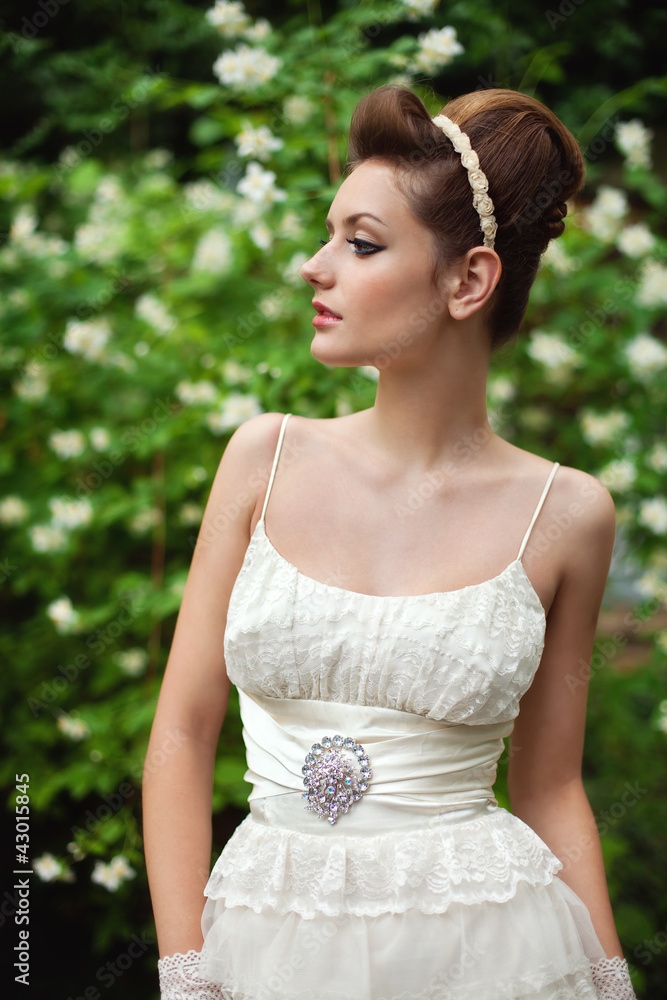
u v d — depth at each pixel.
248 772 1.26
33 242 3.06
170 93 2.38
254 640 1.17
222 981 1.12
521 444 2.88
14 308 2.98
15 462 3.11
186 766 1.22
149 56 3.58
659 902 2.70
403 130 1.18
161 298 2.85
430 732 1.18
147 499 2.65
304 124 2.27
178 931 1.14
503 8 2.86
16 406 3.08
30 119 4.16
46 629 2.99
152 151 4.26
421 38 2.16
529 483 1.31
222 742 2.39
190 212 2.95
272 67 2.13
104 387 2.93
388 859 1.13
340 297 1.20
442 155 1.20
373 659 1.16
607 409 2.97
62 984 2.68
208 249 2.67
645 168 3.02
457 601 1.19
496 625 1.20
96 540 2.91
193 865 1.18
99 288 2.86
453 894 1.12
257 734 1.22
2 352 3.07
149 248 2.90
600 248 2.94
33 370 2.99
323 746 1.17
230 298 2.75
